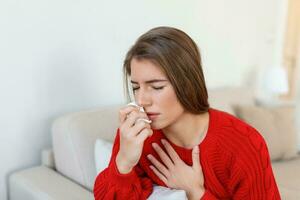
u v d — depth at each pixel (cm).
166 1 205
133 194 98
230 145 97
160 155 104
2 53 147
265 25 282
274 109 225
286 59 325
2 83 149
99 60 180
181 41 88
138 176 108
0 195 157
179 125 98
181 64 87
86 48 173
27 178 147
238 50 262
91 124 154
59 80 166
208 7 232
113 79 188
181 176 101
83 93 176
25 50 153
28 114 159
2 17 144
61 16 161
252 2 265
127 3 185
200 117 100
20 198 147
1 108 150
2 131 152
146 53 86
